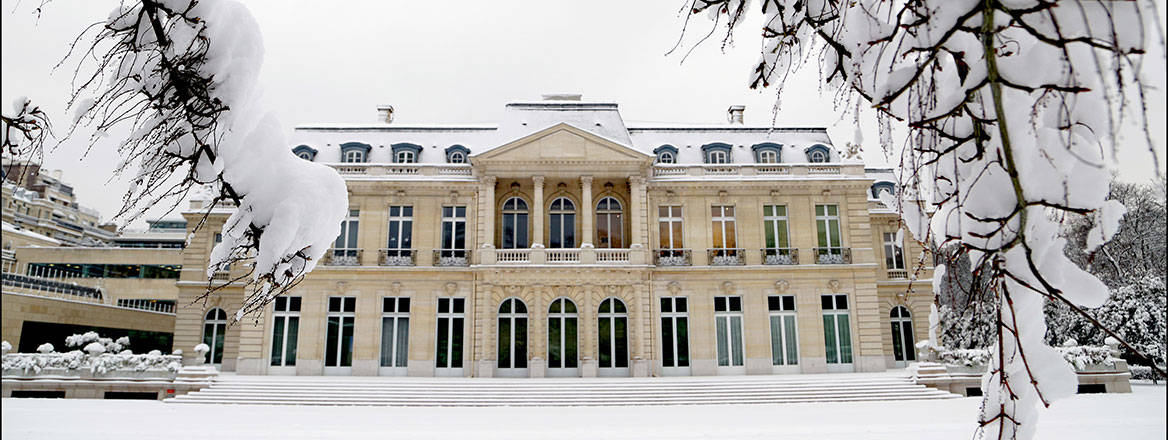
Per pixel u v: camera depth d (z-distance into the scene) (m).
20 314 32.03
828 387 23.69
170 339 43.62
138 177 4.77
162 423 15.46
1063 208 2.59
